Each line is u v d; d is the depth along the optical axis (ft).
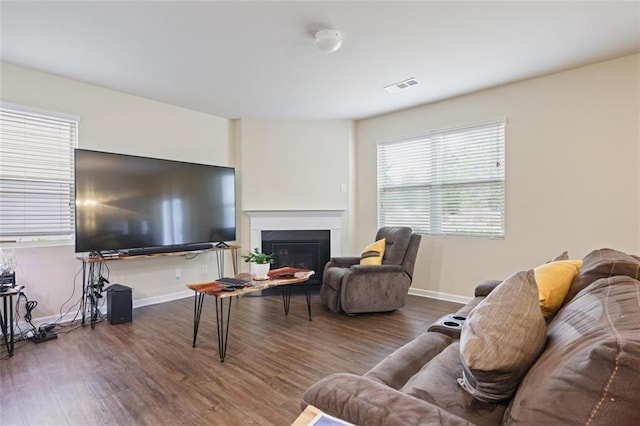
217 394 7.15
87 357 8.88
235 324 11.46
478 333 3.71
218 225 15.23
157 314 12.59
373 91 13.12
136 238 12.58
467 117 13.61
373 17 8.16
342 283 12.32
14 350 9.32
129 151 13.21
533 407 2.83
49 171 11.37
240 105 14.67
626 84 10.34
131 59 10.27
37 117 11.10
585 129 11.04
